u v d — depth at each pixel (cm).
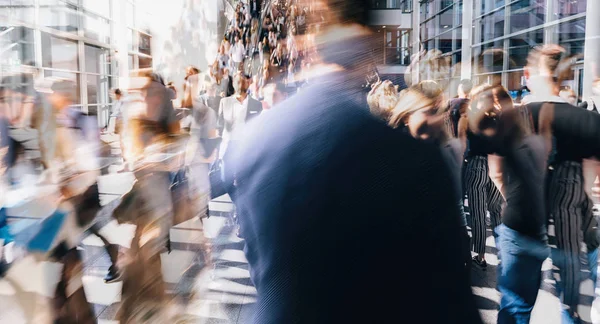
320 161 91
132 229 360
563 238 296
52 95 394
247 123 100
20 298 294
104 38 1473
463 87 441
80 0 1333
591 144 277
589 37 1003
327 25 94
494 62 542
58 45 1245
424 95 284
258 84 494
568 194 287
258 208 94
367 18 94
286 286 92
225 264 393
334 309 90
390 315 89
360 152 90
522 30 1500
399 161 90
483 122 371
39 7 1138
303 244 91
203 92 550
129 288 342
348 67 93
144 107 357
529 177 283
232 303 334
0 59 1041
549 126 281
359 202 90
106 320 330
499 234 301
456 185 93
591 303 299
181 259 374
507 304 291
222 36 1019
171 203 371
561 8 1273
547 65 286
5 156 339
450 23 2170
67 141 363
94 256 430
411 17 1673
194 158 380
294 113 94
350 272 89
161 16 923
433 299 90
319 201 90
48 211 308
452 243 91
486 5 1753
